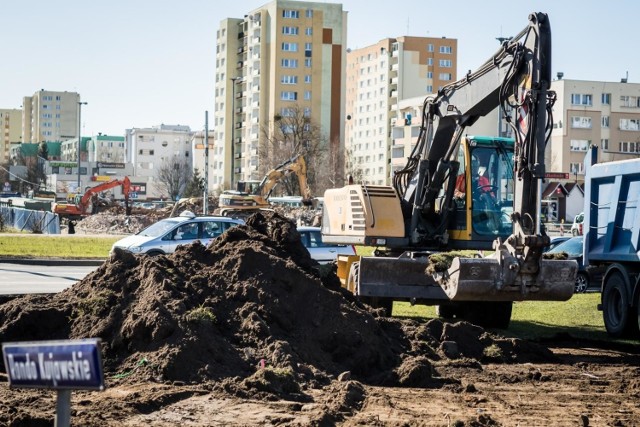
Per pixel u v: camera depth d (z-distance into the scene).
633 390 10.83
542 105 13.99
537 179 13.91
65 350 4.09
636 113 112.69
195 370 10.07
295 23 122.62
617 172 17.23
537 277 14.02
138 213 84.06
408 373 10.86
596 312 20.09
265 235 13.51
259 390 9.59
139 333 10.57
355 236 18.23
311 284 12.07
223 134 134.62
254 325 11.03
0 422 7.83
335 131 124.25
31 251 37.09
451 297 14.24
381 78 142.12
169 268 12.02
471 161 17.70
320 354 11.21
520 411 9.48
